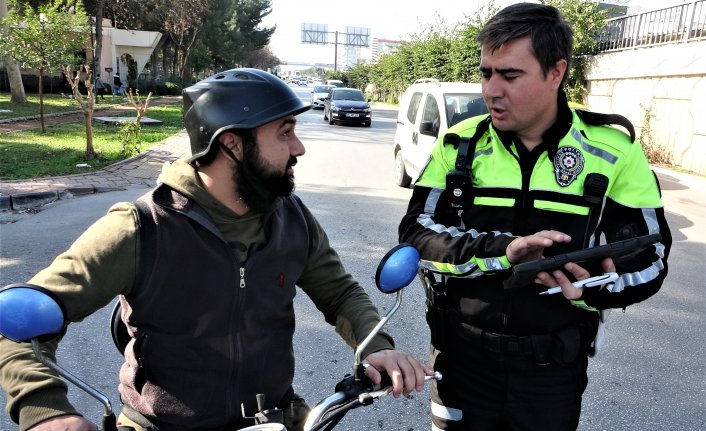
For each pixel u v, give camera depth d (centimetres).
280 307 156
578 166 172
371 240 627
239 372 147
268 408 155
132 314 142
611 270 159
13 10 1275
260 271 150
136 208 139
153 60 4491
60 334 123
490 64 168
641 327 435
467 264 169
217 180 143
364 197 848
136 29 4244
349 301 175
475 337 181
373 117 2752
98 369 345
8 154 1086
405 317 436
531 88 164
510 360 178
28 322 110
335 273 177
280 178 144
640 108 1454
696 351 398
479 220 179
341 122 2180
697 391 346
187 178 142
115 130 1559
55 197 773
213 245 143
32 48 1275
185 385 144
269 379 154
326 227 670
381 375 151
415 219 187
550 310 174
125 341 163
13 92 2134
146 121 1811
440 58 2739
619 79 1557
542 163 174
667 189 1030
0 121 1606
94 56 2780
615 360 382
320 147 1430
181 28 4119
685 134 1281
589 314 182
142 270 137
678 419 317
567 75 170
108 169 1002
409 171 877
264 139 141
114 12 3984
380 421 308
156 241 137
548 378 180
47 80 2978
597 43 1695
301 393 330
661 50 1366
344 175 1038
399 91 4109
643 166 177
